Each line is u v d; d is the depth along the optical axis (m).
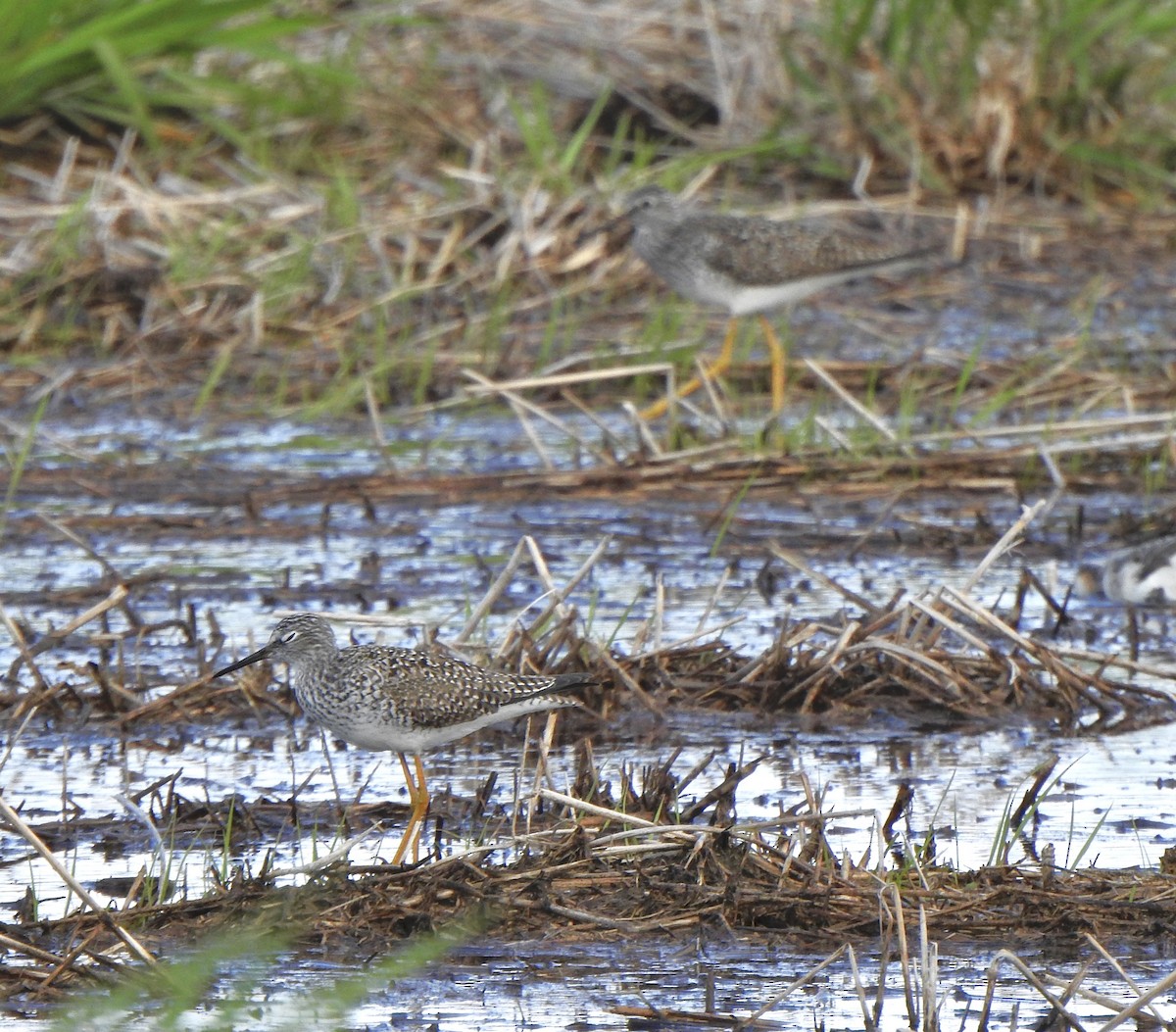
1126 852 9.04
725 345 16.95
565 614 11.40
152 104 21.73
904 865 8.62
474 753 10.73
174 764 10.38
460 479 15.39
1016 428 15.42
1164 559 12.98
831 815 8.58
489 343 18.25
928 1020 7.23
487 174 20.69
